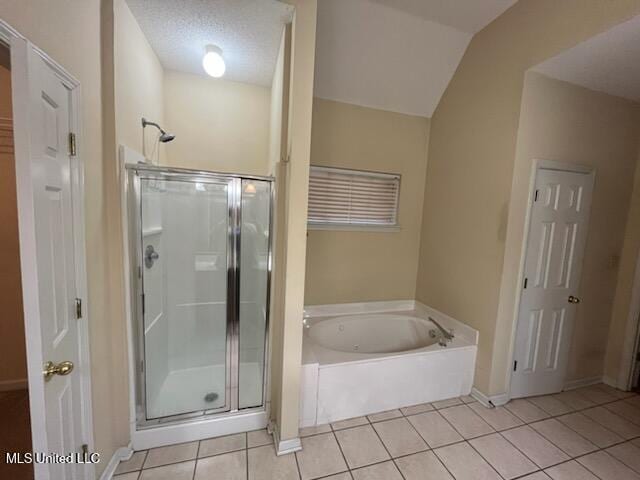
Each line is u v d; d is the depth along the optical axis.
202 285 2.01
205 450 1.66
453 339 2.37
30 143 0.83
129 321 1.57
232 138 2.49
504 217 2.06
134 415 1.62
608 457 1.72
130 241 1.58
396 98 2.65
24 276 0.85
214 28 1.70
